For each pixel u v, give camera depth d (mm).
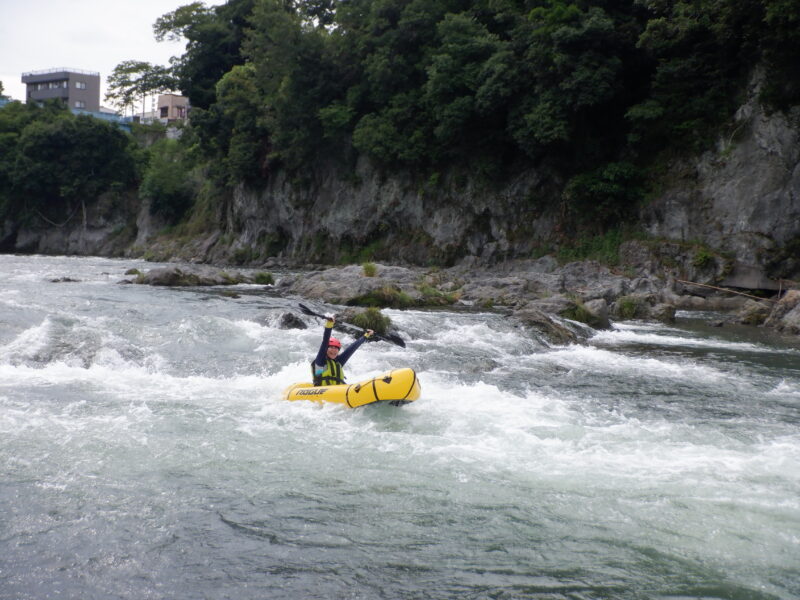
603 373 12844
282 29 43031
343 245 45219
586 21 30266
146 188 61281
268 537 5676
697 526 5934
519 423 9047
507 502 6414
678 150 31141
